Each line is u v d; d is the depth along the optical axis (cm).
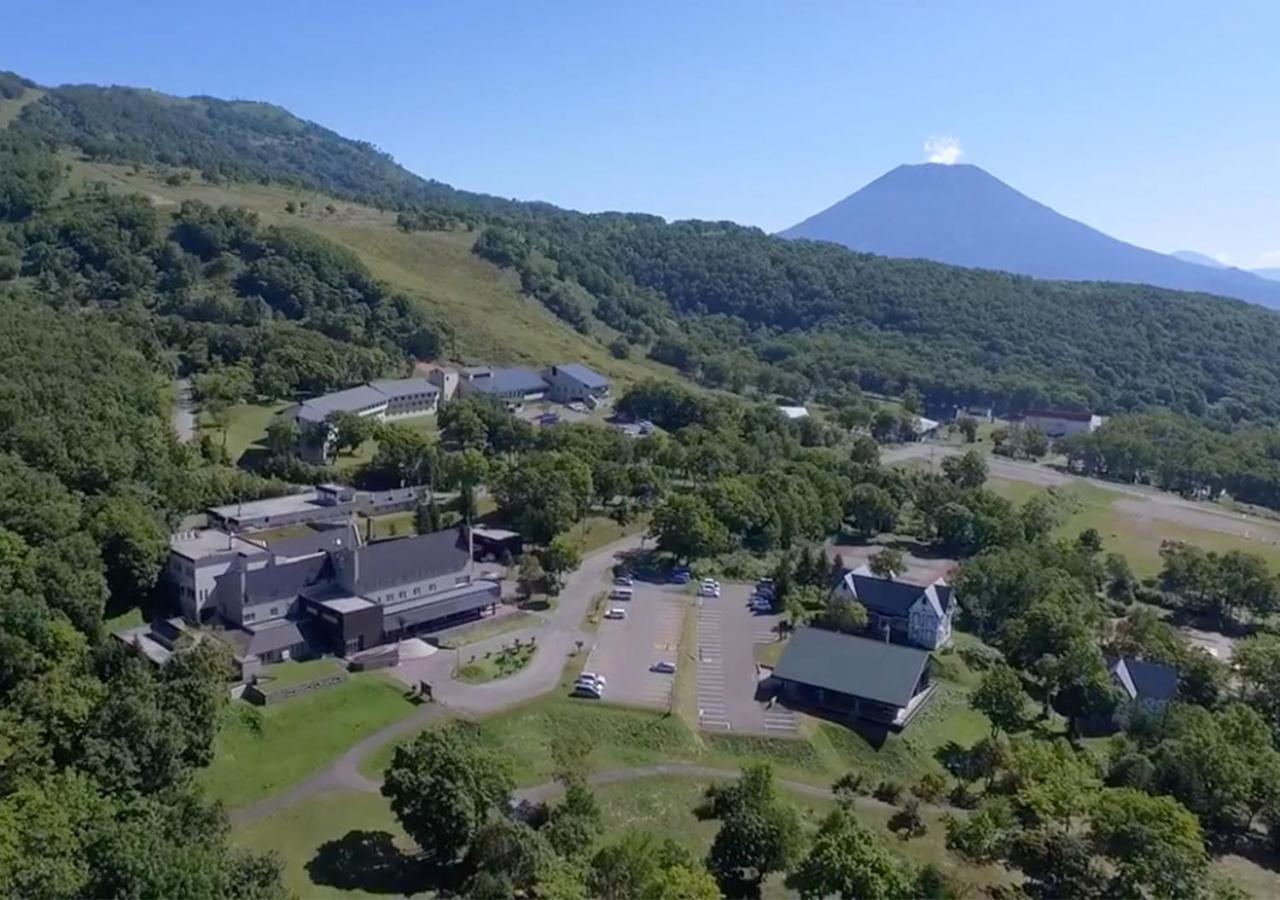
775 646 13788
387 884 8088
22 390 15125
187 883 6500
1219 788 10369
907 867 8456
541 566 15412
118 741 8388
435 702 11275
